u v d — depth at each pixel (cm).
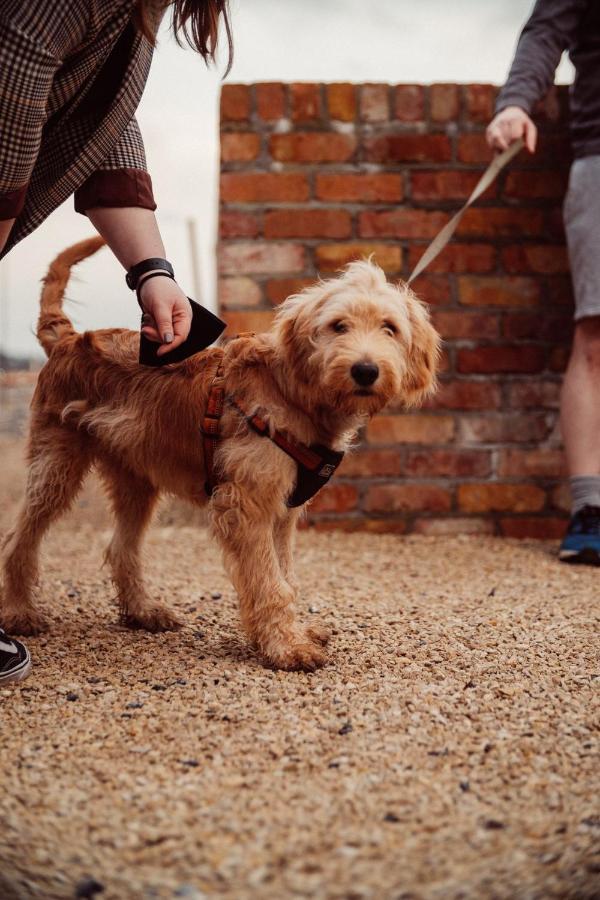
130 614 290
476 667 244
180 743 195
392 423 451
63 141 230
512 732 202
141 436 270
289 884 144
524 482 455
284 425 247
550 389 454
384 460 452
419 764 186
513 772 183
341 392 241
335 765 185
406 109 444
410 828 161
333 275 447
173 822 162
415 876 147
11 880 146
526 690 228
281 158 443
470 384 451
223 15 216
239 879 146
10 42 188
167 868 149
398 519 455
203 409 260
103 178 245
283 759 187
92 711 212
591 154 396
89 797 171
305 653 243
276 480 246
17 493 579
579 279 402
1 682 228
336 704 217
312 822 162
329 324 249
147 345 235
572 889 145
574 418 405
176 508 483
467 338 451
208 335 237
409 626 283
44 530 286
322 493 453
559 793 175
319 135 443
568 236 408
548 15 394
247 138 442
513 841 157
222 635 280
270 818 163
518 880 146
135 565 295
